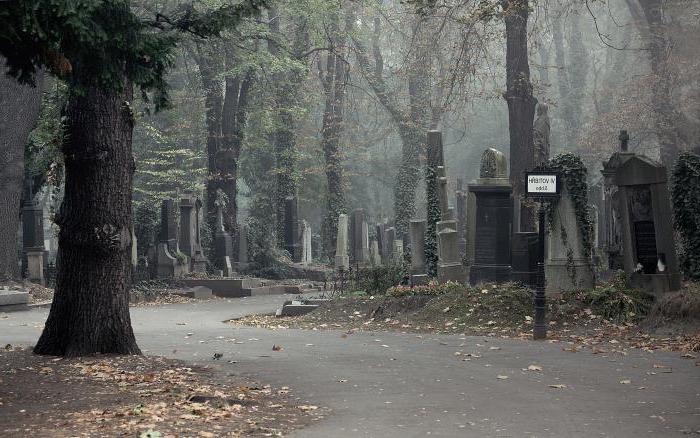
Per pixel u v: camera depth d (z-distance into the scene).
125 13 13.49
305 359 16.55
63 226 16.58
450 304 23.61
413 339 20.09
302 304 28.95
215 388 13.04
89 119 16.41
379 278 30.50
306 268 50.44
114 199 16.59
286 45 52.09
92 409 11.33
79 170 16.45
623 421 10.73
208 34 16.45
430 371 15.01
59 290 16.72
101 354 16.56
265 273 48.69
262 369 15.20
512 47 34.50
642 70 74.50
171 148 59.41
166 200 40.59
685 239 23.81
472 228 28.88
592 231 23.53
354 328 23.66
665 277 22.03
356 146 77.75
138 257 40.66
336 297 29.61
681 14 56.50
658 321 20.22
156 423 10.36
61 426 10.21
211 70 50.50
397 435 9.94
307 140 70.12
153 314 29.23
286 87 55.53
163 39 14.22
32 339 20.09
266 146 64.44
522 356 16.89
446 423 10.65
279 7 52.72
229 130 50.94
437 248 29.73
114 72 13.68
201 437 9.67
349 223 60.75
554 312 21.91
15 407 11.52
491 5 30.17
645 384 13.54
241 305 33.44
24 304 30.23
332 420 10.88
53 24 11.88
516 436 9.88
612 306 21.44
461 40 33.59
